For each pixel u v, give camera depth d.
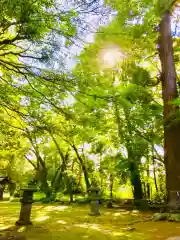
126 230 5.73
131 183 13.41
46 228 5.80
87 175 15.94
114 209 11.14
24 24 3.11
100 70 4.33
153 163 12.80
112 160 12.16
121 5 4.43
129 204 12.80
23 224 6.13
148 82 8.30
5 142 6.46
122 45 4.15
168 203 8.55
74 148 15.02
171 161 9.02
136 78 6.84
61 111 4.43
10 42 3.47
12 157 15.70
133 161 9.94
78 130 4.73
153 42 5.68
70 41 3.66
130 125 6.49
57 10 3.31
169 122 8.67
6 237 4.68
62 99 4.51
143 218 7.87
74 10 3.38
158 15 4.86
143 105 6.15
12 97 4.91
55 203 14.54
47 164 19.81
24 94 4.62
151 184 15.30
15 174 16.92
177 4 7.23
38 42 3.50
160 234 5.32
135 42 4.54
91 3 3.40
